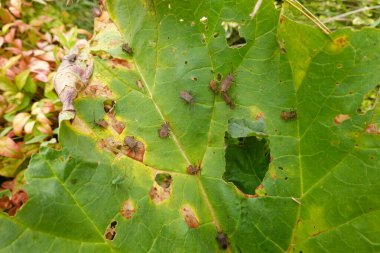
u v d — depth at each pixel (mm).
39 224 161
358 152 180
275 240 196
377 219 178
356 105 179
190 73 210
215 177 205
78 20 450
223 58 207
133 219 183
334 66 181
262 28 200
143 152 199
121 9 219
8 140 321
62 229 166
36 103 345
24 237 157
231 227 200
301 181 193
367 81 176
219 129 206
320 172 189
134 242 180
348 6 365
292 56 192
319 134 187
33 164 168
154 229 187
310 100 189
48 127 336
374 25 311
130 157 195
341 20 346
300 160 193
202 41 210
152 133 204
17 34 422
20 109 359
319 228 190
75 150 181
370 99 293
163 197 194
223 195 202
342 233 185
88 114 196
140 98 208
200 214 199
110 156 190
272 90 198
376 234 179
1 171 319
